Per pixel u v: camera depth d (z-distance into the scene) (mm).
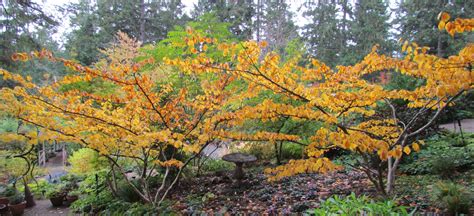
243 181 5520
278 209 3898
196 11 22016
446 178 4266
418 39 16516
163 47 6117
